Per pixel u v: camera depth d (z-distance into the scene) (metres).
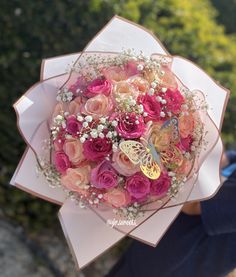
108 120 0.80
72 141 0.82
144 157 0.79
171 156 0.83
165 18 1.95
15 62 1.68
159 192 0.84
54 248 1.65
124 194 0.82
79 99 0.84
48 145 0.86
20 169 0.89
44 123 0.88
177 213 0.87
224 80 1.87
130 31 0.91
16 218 1.64
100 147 0.80
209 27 2.12
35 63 1.68
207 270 1.03
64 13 1.69
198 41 1.92
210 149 0.87
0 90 1.67
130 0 1.80
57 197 0.90
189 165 0.86
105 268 1.68
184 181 0.85
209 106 0.89
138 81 0.84
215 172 0.88
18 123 0.87
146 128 0.80
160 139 0.82
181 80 0.89
